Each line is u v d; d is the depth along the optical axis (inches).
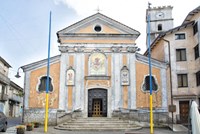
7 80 1904.5
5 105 1931.6
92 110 1061.1
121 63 1087.0
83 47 1093.1
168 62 1146.7
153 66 1085.1
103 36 1105.4
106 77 1071.0
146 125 1013.2
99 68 1081.4
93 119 960.9
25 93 1043.9
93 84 1067.3
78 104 1045.2
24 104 1035.9
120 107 1046.4
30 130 827.4
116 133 789.2
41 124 1021.8
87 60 1087.6
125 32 1113.4
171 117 1051.9
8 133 741.9
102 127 890.7
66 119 1015.6
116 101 1053.2
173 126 965.2
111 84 1067.9
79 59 1085.1
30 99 1040.8
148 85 1068.5
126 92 1060.5
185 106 1102.4
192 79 1119.0
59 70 1072.2
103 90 1071.6
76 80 1065.5
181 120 1069.1
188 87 1114.7
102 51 1093.8
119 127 897.5
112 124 917.2
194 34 1139.9
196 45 1111.6
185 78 1133.1
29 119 1026.1
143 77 1074.1
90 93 1069.1
